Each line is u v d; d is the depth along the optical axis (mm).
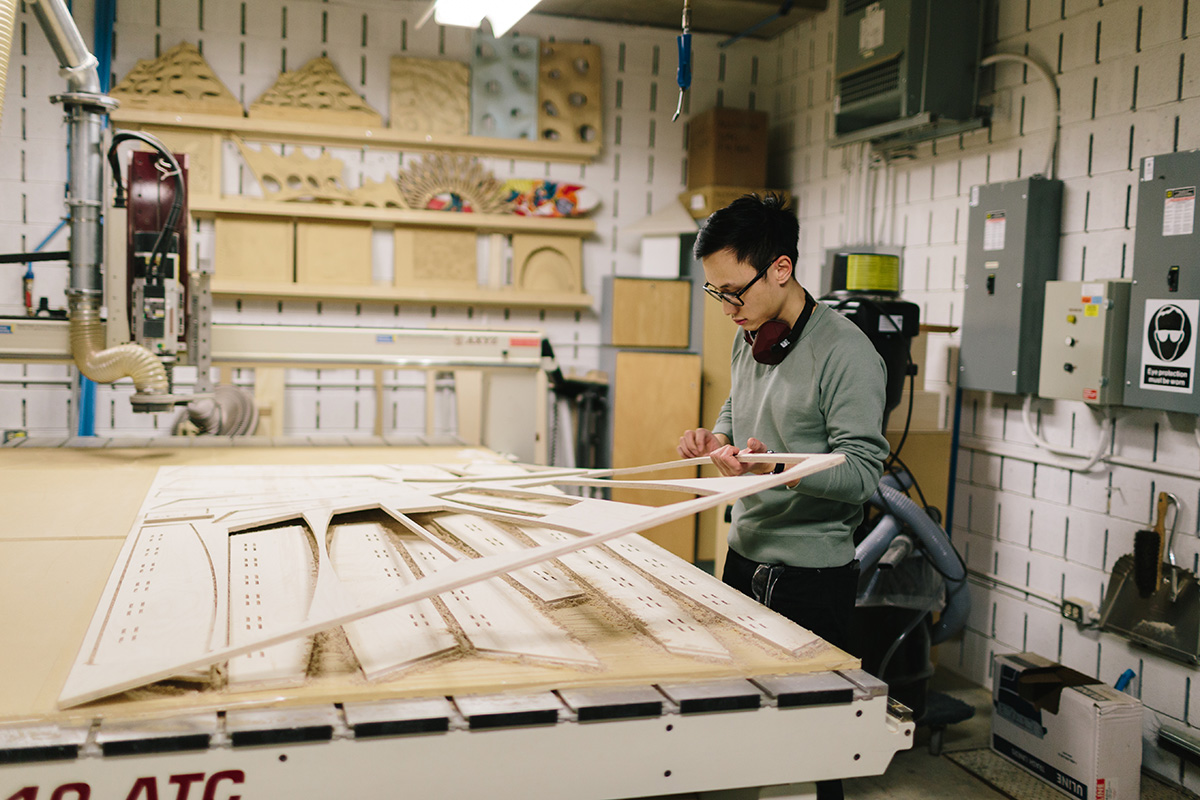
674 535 4254
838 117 3650
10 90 4027
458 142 4496
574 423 4695
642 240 4738
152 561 1293
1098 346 2621
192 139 4227
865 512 2555
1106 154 2775
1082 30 2855
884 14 3289
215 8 4270
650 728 906
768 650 1052
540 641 1016
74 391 4121
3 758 754
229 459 2383
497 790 870
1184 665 2496
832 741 976
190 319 2434
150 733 788
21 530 1509
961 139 3408
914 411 3121
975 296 3129
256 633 969
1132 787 2396
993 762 2631
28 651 973
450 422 4707
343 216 4355
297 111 4309
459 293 4535
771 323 1527
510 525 1594
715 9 4492
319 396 4535
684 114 4961
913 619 2477
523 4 2367
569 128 4703
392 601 940
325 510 1567
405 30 4516
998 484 3203
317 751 821
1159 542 2545
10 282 4082
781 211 1480
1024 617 3080
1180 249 2418
